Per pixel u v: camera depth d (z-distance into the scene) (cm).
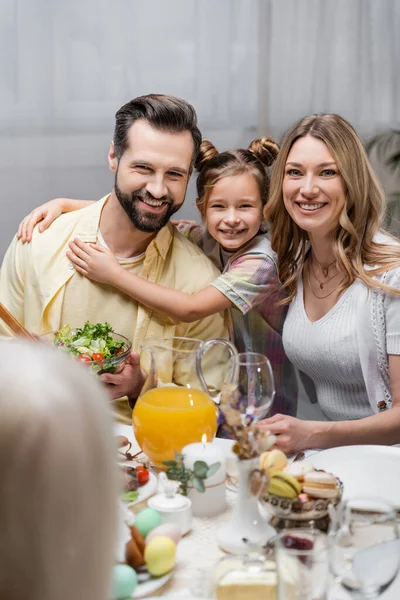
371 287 169
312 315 181
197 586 99
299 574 83
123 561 100
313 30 284
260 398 121
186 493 119
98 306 188
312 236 177
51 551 37
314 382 187
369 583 89
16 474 37
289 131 177
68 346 157
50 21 266
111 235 191
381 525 90
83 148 275
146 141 179
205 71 280
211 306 183
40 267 191
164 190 181
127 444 142
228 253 202
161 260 190
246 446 109
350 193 171
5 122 269
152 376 135
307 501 109
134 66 274
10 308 199
